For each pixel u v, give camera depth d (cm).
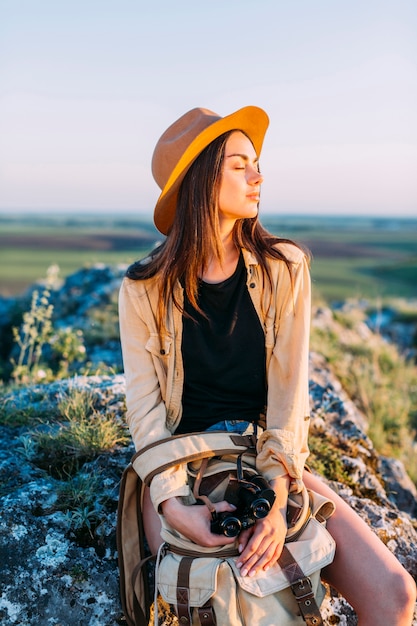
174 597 233
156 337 270
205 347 264
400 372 709
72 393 374
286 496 249
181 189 265
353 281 4759
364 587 237
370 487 359
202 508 239
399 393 654
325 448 377
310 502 256
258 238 272
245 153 259
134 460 256
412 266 6134
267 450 254
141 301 271
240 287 267
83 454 323
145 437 258
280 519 237
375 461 395
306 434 265
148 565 280
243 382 269
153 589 274
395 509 354
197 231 259
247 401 271
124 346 274
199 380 269
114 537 279
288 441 254
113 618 259
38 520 277
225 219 264
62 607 256
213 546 236
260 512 230
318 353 600
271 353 269
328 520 255
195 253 259
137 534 271
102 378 410
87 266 862
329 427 403
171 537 243
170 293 264
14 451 325
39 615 253
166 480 246
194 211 260
